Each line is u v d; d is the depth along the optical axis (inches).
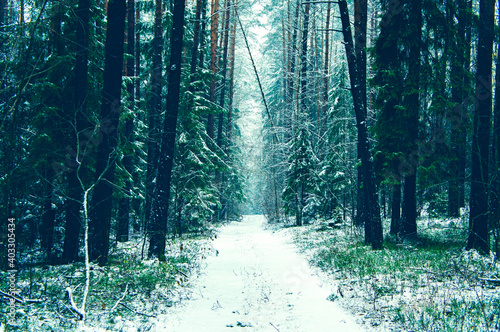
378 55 556.7
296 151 1047.0
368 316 239.6
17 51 326.3
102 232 387.9
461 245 438.3
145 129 735.1
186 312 263.7
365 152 509.0
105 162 390.6
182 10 473.7
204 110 756.0
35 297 256.7
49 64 410.9
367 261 411.2
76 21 425.4
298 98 1061.1
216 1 1076.5
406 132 524.7
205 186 844.6
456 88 507.5
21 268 364.8
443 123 532.1
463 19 512.4
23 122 402.0
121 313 242.7
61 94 430.6
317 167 1065.5
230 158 1359.5
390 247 498.9
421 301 253.1
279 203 1379.2
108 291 289.1
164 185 468.4
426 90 522.0
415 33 516.7
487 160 385.7
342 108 976.3
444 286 290.0
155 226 458.9
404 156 526.9
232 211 1700.3
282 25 1317.7
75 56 434.3
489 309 228.4
